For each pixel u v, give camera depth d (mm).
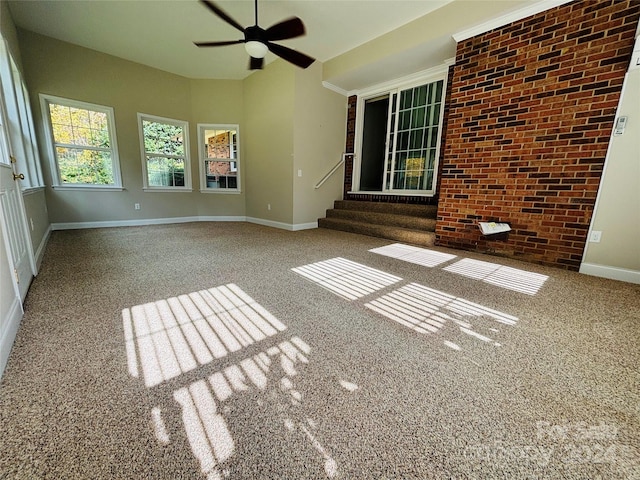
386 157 4961
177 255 2971
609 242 2389
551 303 1871
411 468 757
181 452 789
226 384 1071
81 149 4469
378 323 1579
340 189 5602
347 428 881
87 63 4289
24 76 3697
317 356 1263
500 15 2742
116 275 2289
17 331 1391
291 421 905
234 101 5527
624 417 940
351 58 4188
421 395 1030
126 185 4941
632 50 2141
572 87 2443
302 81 4504
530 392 1053
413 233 3764
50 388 1019
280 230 4816
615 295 2012
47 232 3758
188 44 4074
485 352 1312
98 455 772
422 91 4383
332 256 3035
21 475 711
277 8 3154
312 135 4832
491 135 2967
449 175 3357
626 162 2254
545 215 2709
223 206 5945
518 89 2736
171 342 1351
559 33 2461
